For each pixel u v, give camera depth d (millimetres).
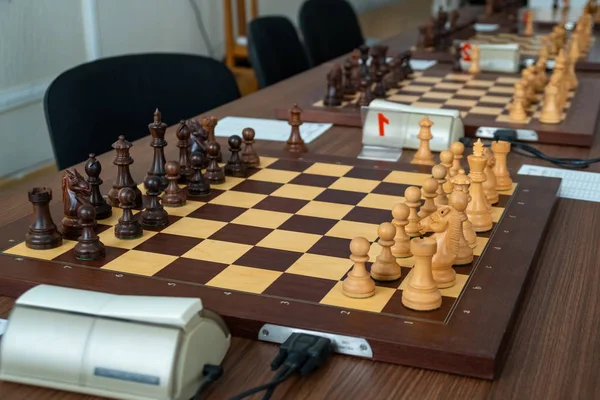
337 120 2215
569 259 1347
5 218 1518
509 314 1091
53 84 2072
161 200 1534
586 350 1058
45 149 3770
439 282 1167
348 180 1671
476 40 3533
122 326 929
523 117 2107
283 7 6152
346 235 1372
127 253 1299
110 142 2201
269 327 1073
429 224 1170
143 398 916
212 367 959
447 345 1007
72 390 946
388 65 2600
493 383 984
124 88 2264
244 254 1293
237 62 5324
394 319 1078
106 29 4113
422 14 8250
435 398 952
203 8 5125
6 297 1216
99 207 1456
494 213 1488
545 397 955
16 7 3447
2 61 3418
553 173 1810
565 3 4480
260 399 952
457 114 1941
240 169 1691
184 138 1668
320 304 1121
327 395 958
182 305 935
